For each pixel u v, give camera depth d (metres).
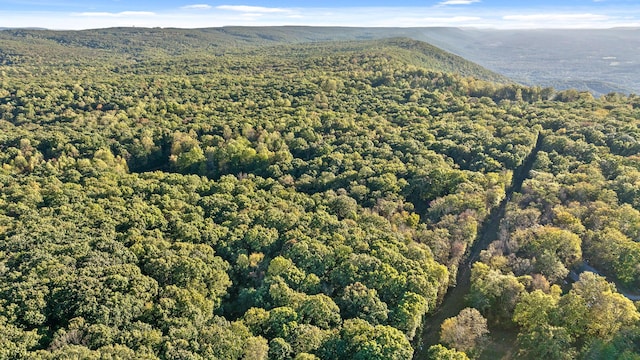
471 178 121.38
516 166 134.25
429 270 82.81
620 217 95.38
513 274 84.38
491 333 76.56
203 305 72.88
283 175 136.00
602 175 118.62
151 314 69.00
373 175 128.00
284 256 86.31
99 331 62.66
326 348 66.25
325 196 117.75
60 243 85.44
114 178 127.44
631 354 63.94
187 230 93.25
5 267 75.94
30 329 64.69
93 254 80.19
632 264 83.50
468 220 100.56
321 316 71.81
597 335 69.50
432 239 95.19
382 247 88.25
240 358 63.28
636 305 74.06
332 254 86.19
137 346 62.41
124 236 91.06
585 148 136.50
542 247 89.94
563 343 67.44
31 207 104.69
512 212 105.50
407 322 71.94
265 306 75.69
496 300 79.38
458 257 93.31
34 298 67.56
